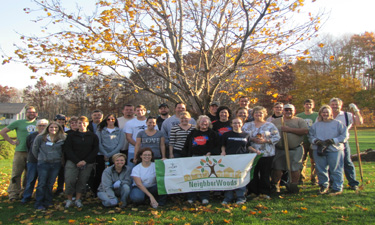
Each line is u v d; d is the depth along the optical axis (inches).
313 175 284.5
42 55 285.0
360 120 269.4
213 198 250.2
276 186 258.7
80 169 237.0
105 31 289.1
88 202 249.1
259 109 245.4
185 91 317.7
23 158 262.7
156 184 236.1
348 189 252.4
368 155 468.4
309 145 283.7
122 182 236.1
